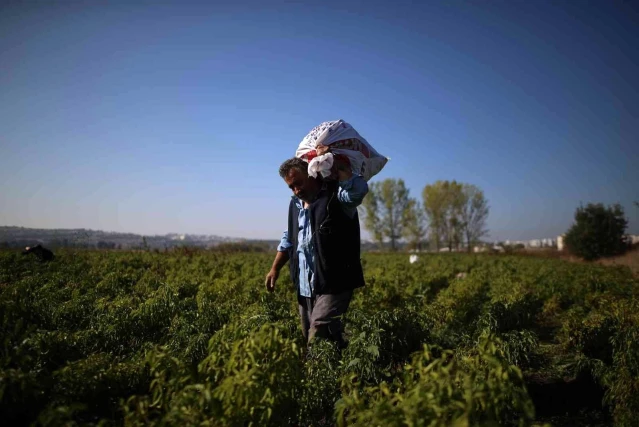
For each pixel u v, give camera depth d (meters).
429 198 63.09
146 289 7.93
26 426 2.95
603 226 35.34
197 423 2.28
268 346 2.69
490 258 30.62
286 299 7.89
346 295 4.40
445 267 19.77
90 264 12.50
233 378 2.44
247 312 5.41
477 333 5.52
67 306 5.54
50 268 10.40
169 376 2.82
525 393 2.54
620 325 5.48
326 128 4.40
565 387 4.72
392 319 4.68
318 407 3.46
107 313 5.60
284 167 4.36
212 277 10.99
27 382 2.85
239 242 29.98
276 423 2.82
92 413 3.28
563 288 11.07
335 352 4.01
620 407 3.69
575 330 5.86
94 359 3.58
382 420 2.23
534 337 5.14
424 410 2.15
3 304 4.40
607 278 12.03
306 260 4.47
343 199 4.16
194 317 5.27
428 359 2.62
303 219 4.51
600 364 4.62
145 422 2.49
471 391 2.21
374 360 3.86
